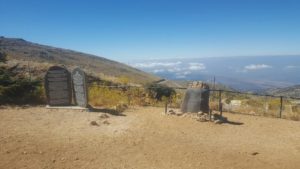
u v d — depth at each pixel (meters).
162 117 15.49
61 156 9.49
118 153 10.16
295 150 11.59
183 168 9.27
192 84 16.50
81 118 14.27
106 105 18.19
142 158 9.88
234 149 11.37
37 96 17.78
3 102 16.52
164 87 21.84
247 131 13.97
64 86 16.59
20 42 185.00
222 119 15.71
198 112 15.70
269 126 15.02
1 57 20.31
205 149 11.15
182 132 13.16
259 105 20.94
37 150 9.78
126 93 21.38
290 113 18.55
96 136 11.73
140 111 16.91
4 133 11.22
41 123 13.09
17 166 8.52
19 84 17.14
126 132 12.53
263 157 10.68
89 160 9.39
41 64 27.91
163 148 10.95
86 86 16.05
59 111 15.44
